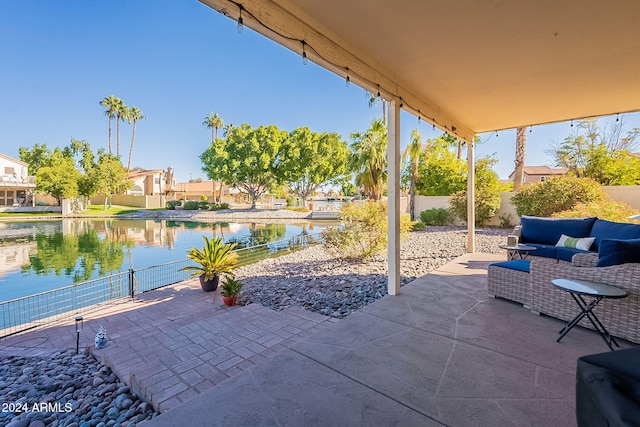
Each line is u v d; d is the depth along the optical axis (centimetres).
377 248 661
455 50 305
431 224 1314
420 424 153
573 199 898
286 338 308
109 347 326
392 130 375
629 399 83
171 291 521
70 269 784
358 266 617
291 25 238
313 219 2077
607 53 308
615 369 96
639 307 232
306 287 492
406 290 392
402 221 738
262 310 390
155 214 2352
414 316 303
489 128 621
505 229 1126
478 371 202
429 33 274
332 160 2488
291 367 209
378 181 1270
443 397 175
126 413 214
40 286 645
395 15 246
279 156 2428
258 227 1681
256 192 2625
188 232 1480
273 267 647
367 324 283
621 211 702
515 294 334
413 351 230
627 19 249
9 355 335
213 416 160
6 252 1000
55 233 1438
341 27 265
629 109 493
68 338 369
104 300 505
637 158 1231
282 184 2638
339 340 250
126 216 2267
